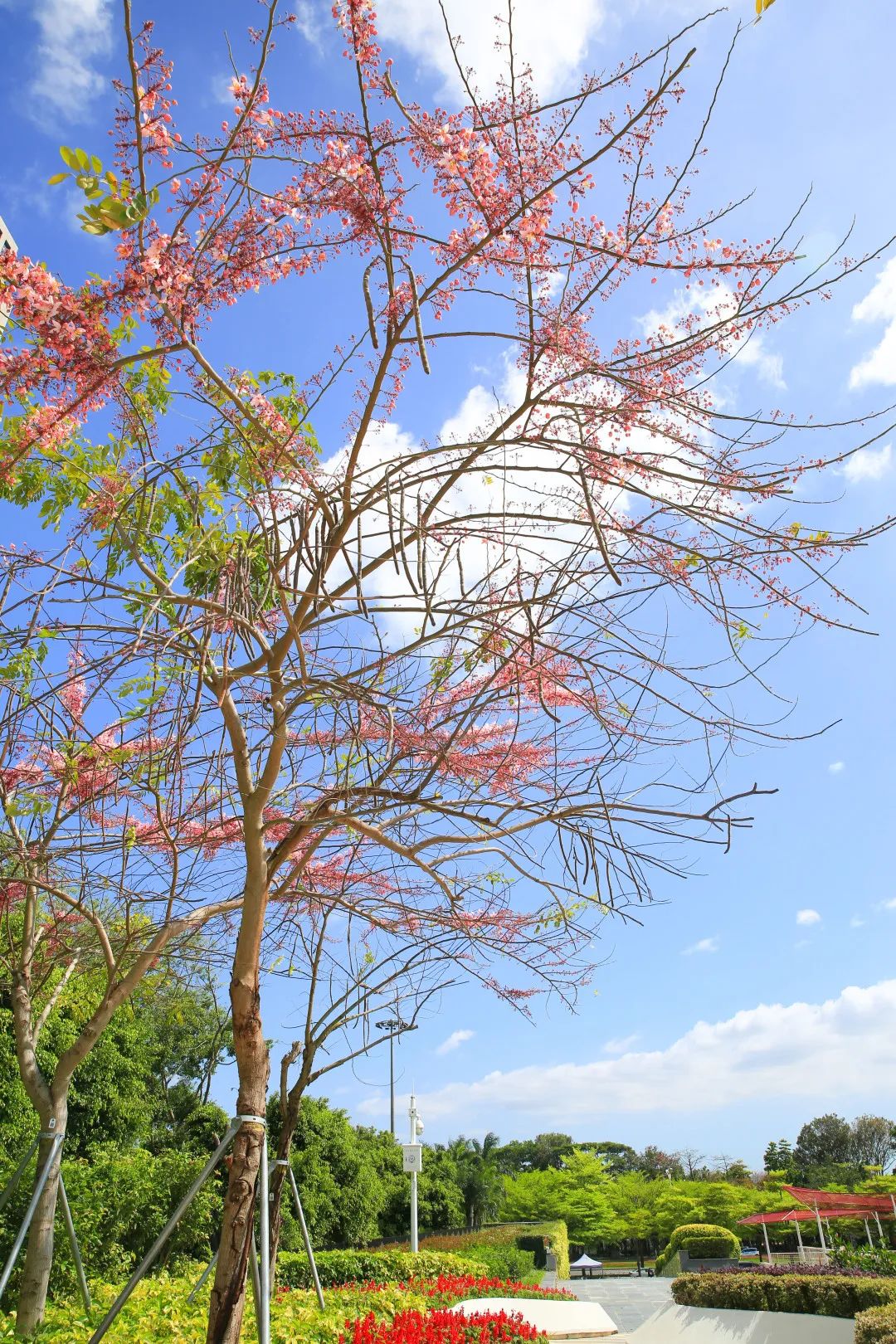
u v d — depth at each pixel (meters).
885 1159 55.62
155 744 4.64
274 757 4.45
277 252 3.54
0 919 6.83
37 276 3.27
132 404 4.66
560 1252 29.11
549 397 3.57
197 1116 15.38
